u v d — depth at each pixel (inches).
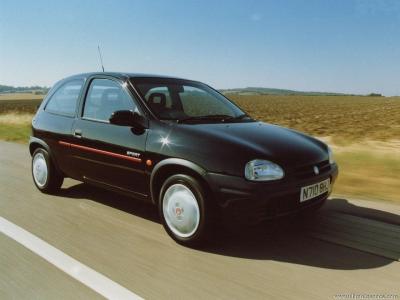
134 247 142.3
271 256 135.9
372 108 2230.6
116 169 166.6
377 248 141.7
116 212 180.4
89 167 180.7
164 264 129.3
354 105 2810.0
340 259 133.6
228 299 108.6
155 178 151.0
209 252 138.8
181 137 145.1
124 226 163.2
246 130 156.6
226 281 118.5
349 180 238.1
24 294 110.2
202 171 135.1
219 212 136.3
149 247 142.6
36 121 212.7
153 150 149.6
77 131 183.6
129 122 154.9
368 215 174.1
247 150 136.3
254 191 129.4
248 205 130.5
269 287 115.2
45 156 205.3
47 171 205.2
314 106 2679.6
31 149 217.5
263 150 138.8
